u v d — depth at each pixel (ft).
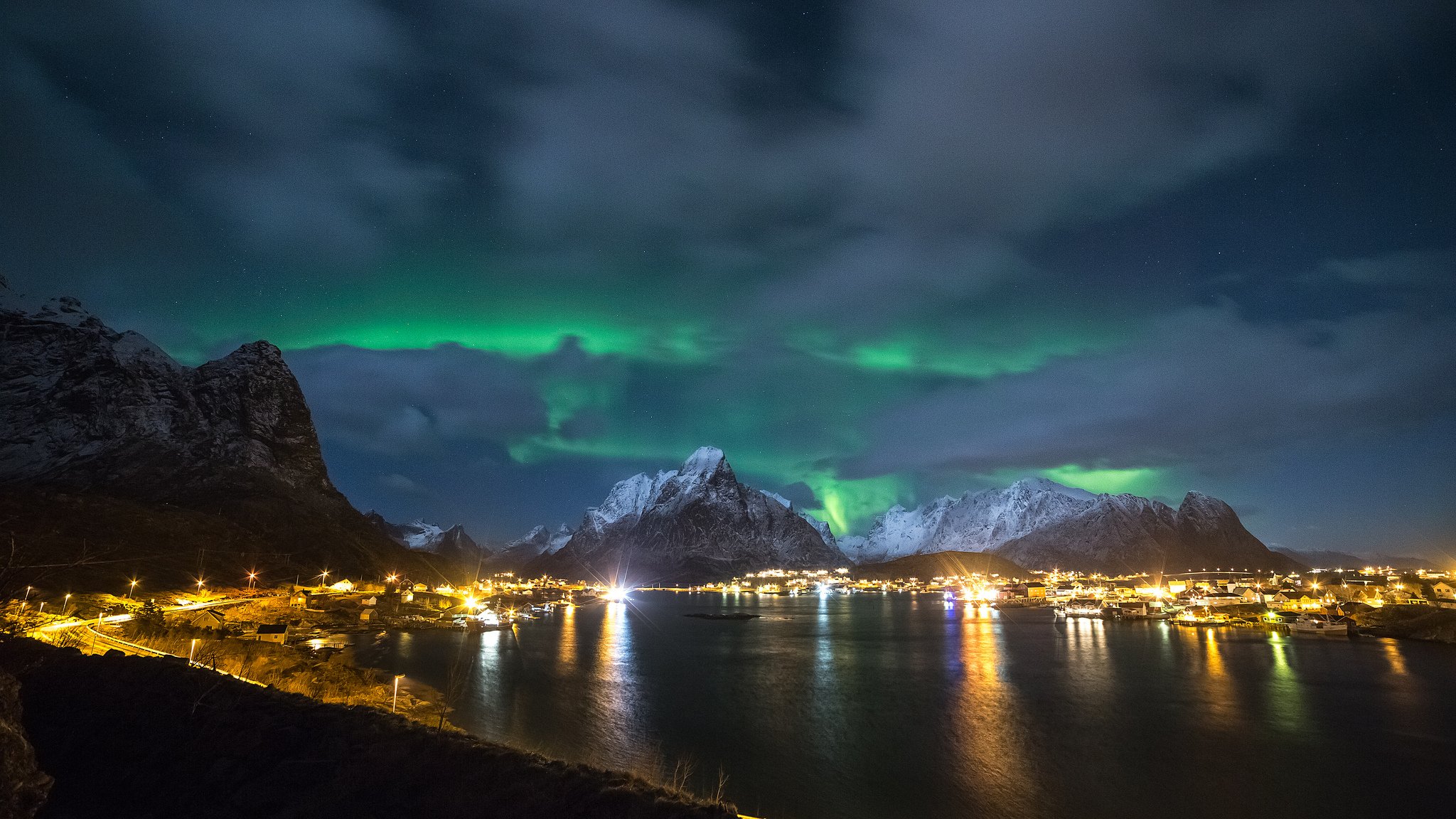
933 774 187.93
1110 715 265.54
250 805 91.40
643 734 224.33
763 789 172.45
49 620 244.22
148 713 117.50
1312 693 311.27
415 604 644.69
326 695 181.68
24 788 72.33
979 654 467.93
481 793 90.94
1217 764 199.93
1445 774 190.29
